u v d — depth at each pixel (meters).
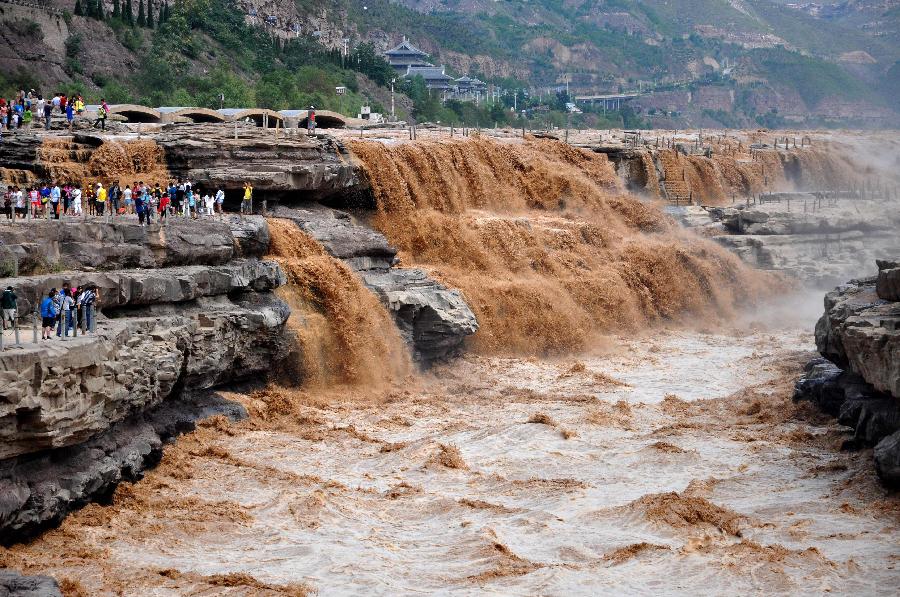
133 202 66.75
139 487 47.78
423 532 46.00
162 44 173.75
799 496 49.72
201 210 72.25
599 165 121.44
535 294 87.75
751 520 46.31
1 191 63.72
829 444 57.81
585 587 40.03
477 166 103.06
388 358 73.69
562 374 78.81
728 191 141.75
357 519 46.84
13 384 38.44
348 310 71.19
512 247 93.56
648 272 102.00
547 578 40.56
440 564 42.34
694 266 105.75
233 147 78.38
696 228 118.19
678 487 51.44
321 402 65.94
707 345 92.12
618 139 144.75
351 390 70.00
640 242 105.94
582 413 66.00
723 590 39.75
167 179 76.38
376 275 78.44
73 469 43.53
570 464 55.34
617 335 94.75
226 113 111.75
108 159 75.50
